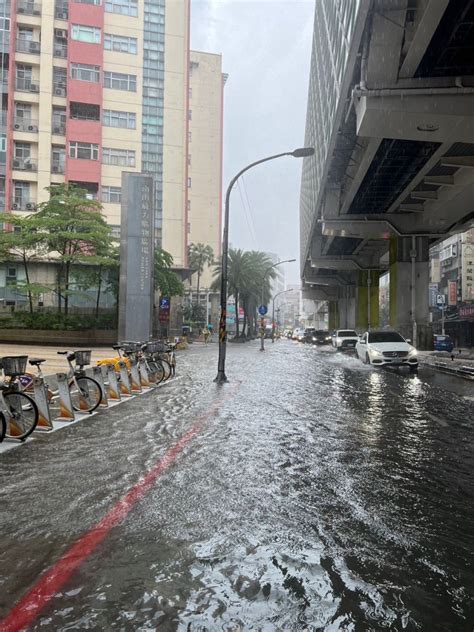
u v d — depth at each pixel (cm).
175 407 1063
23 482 545
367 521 439
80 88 5053
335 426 859
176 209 5528
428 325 3609
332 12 2178
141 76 5356
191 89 9412
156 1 5453
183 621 286
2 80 4819
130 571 345
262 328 4109
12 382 751
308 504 479
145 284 3158
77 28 5062
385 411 1027
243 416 952
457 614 297
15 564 356
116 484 536
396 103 1697
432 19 1325
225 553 372
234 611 297
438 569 353
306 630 279
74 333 3381
